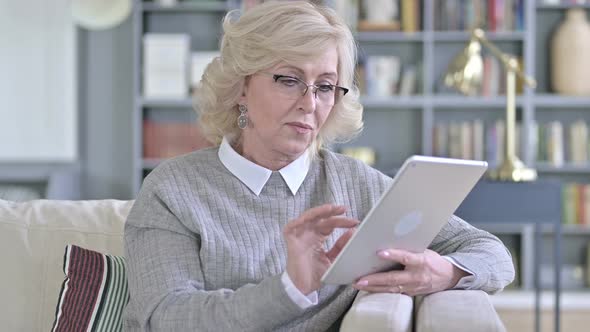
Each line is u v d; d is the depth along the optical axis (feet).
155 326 6.15
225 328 5.86
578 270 19.74
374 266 6.22
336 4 19.47
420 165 5.53
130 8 19.52
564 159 19.36
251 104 6.76
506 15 19.27
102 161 20.33
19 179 19.63
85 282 7.11
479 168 6.17
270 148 6.86
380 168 19.89
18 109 20.07
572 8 19.47
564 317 17.97
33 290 7.56
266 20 6.60
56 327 7.06
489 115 19.97
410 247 6.35
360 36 19.33
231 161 6.95
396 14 19.62
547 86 20.03
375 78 19.51
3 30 19.95
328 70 6.60
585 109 20.01
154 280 6.34
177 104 19.31
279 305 5.72
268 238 6.78
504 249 7.21
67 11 19.99
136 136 19.35
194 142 19.56
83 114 20.27
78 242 7.70
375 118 20.18
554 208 14.25
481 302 6.09
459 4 19.48
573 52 19.24
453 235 7.28
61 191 19.19
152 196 6.78
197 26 20.11
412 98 19.25
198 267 6.50
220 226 6.72
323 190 7.17
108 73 20.24
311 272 5.80
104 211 7.95
